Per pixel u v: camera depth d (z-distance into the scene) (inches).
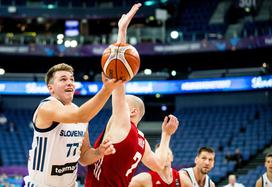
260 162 987.3
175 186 286.7
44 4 1398.9
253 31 1162.6
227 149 1043.3
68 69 179.3
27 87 1186.6
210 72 1213.7
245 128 1106.1
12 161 1079.6
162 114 1317.7
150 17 1318.9
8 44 1131.3
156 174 284.2
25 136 1159.0
